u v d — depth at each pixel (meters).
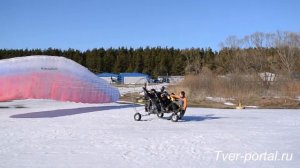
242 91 39.94
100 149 10.86
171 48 163.00
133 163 9.16
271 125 16.95
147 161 9.38
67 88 24.11
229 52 86.19
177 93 39.53
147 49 164.00
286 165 9.10
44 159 9.49
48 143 11.76
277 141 12.46
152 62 150.88
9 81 22.70
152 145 11.55
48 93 23.53
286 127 16.25
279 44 73.44
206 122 18.02
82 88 24.69
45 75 23.72
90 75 26.00
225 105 31.86
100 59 155.75
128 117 19.78
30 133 13.78
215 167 8.84
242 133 14.27
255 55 70.88
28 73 23.36
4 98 22.53
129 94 45.94
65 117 19.66
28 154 10.08
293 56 70.50
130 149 10.90
